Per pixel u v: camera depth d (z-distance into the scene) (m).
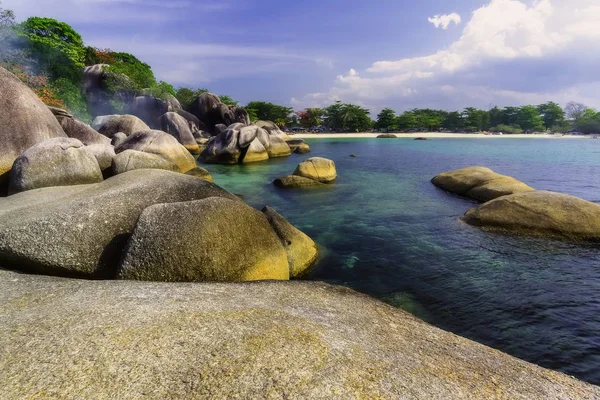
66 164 8.29
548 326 4.80
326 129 85.81
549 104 91.31
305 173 16.20
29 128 10.18
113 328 2.75
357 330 3.37
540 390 2.67
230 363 2.35
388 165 23.23
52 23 36.19
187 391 2.04
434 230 9.21
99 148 10.86
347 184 16.09
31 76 20.58
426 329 3.80
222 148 23.62
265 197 13.29
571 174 19.38
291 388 2.14
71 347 2.44
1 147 9.38
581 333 4.64
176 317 3.05
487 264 6.95
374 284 6.11
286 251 6.48
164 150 15.19
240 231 5.35
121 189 6.27
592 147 41.69
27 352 2.37
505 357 3.29
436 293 5.78
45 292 3.68
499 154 31.59
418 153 32.44
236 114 50.09
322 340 2.87
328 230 9.30
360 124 84.25
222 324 2.96
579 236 8.14
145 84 44.16
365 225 9.73
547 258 7.20
